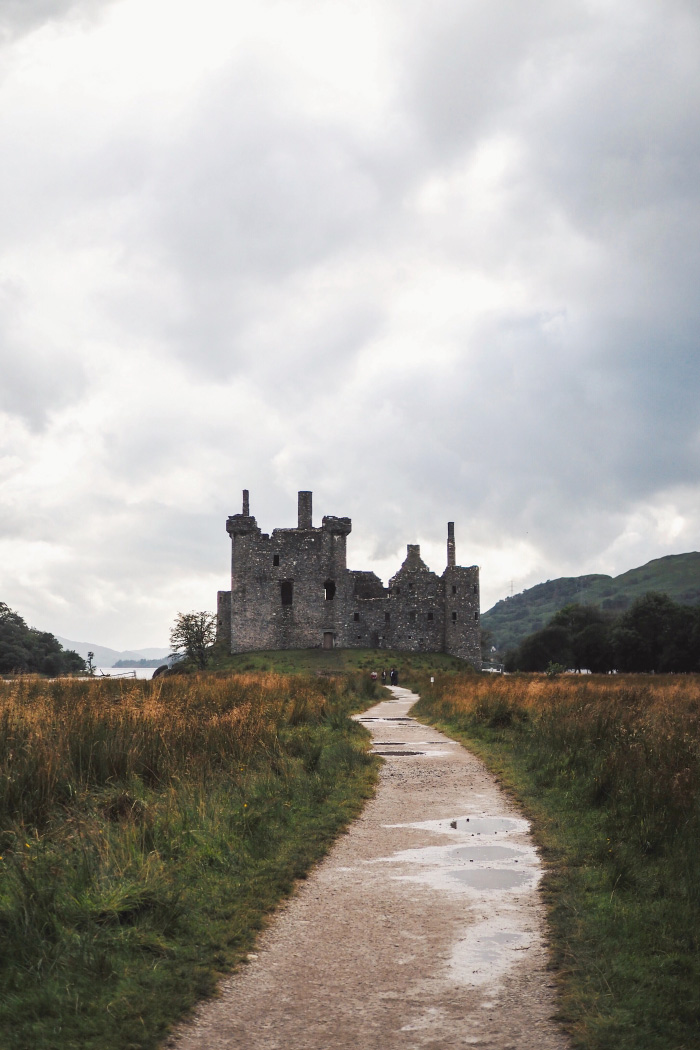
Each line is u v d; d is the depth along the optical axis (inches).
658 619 3801.7
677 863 382.3
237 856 413.7
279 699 1062.4
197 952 310.5
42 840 380.8
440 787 631.8
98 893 333.4
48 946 294.4
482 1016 266.2
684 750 524.4
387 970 300.5
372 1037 254.1
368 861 433.4
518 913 355.6
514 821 521.0
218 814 462.6
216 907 353.7
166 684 1069.1
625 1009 268.4
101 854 362.0
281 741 711.1
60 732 534.0
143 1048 247.8
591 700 968.3
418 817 532.7
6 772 443.8
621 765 536.4
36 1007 265.4
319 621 3846.0
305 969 301.7
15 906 310.3
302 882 398.6
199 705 811.4
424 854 445.1
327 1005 275.0
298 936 331.6
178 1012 268.7
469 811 549.6
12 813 422.3
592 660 4188.0
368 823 515.8
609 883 375.6
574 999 275.0
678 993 277.1
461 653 3900.1
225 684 1178.0
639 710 756.0
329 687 1615.4
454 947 319.9
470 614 3932.1
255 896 371.6
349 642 3919.8
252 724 685.3
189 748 583.2
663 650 3750.0
